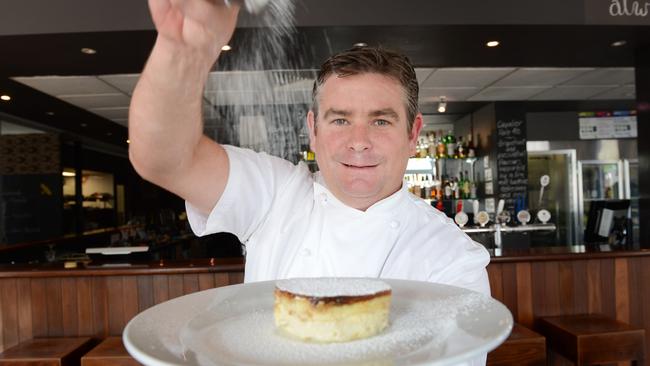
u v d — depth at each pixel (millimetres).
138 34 3057
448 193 5941
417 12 3076
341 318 653
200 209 927
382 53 920
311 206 1018
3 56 3463
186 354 541
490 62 3990
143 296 2922
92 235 7230
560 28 3189
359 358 566
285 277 977
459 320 659
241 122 5484
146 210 10781
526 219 4594
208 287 2910
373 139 892
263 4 602
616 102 5969
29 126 6738
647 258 3088
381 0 3059
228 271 2910
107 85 4590
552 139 6281
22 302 2926
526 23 3104
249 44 3363
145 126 672
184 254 6816
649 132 3795
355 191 921
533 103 5949
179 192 861
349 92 886
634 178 6270
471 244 1029
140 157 734
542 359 2533
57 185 7383
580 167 6242
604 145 6320
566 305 3012
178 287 2920
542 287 3002
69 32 3006
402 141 927
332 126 912
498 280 2982
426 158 5980
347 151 898
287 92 4855
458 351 518
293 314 667
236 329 677
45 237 7367
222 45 632
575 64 4102
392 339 628
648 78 3695
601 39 3441
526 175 5902
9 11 3021
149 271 2867
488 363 2529
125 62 3686
